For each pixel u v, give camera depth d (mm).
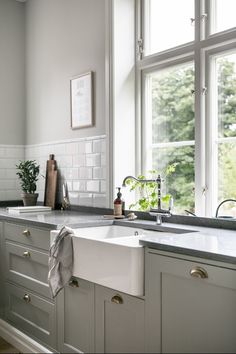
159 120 3197
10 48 4277
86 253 2330
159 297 1935
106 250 2180
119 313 2150
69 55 3709
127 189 3264
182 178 2994
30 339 2924
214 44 2705
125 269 2061
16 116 4336
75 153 3646
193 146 2920
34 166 4047
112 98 3219
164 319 1915
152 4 3250
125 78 3273
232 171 2650
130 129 3301
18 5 4332
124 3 3264
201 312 1762
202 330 1758
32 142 4277
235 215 2621
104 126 3320
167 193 3100
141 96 3309
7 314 3258
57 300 2635
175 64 3025
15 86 4320
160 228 2598
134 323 2062
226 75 2699
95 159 3410
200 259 1761
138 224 2729
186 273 1812
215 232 2316
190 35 2949
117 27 3227
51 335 2719
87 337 2371
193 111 2926
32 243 2922
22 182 4359
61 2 3799
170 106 3104
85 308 2385
